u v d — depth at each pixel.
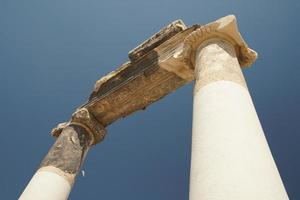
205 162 7.09
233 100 8.67
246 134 7.54
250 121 8.09
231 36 12.34
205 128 8.06
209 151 7.29
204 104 8.84
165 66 15.57
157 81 17.64
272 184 6.38
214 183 6.49
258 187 6.20
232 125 7.79
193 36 12.52
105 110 18.95
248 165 6.68
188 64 12.91
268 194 6.10
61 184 14.78
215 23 12.29
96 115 19.12
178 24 17.17
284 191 6.53
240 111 8.29
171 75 17.19
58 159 16.09
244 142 7.29
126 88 18.25
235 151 7.04
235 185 6.26
